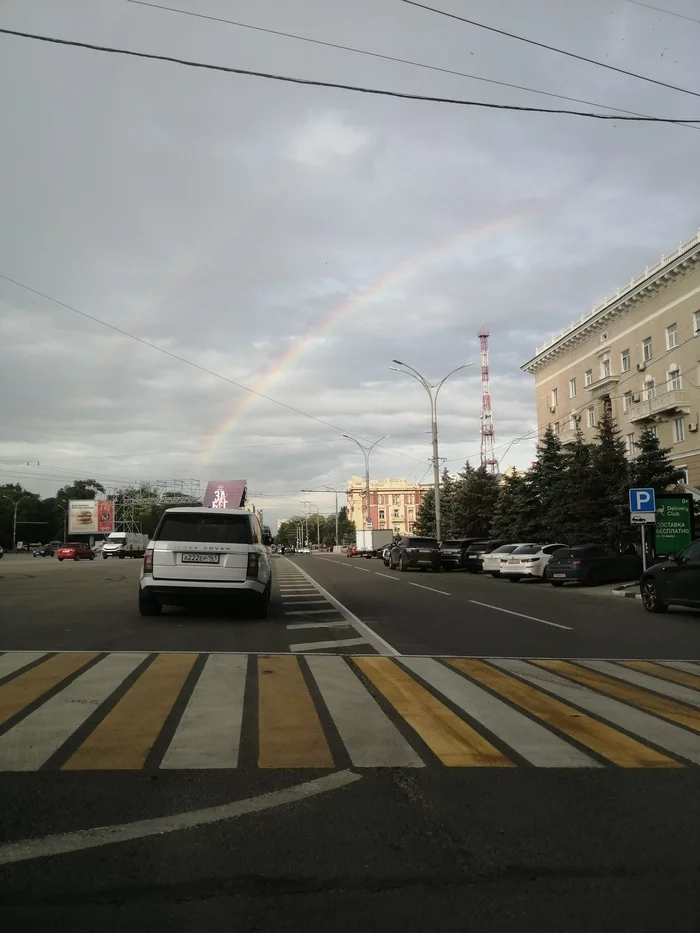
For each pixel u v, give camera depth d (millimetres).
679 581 14398
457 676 8039
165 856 3660
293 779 4738
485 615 14555
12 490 119750
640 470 29953
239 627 11836
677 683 7930
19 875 3455
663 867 3611
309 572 32531
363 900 3279
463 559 35219
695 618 14398
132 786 4574
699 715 6520
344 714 6305
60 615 13211
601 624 13312
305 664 8523
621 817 4207
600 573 24031
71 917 3113
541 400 56594
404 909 3213
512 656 9562
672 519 21422
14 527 106438
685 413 38469
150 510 95438
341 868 3562
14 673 7746
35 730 5703
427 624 12914
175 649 9438
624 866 3617
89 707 6371
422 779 4773
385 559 40781
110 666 8156
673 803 4426
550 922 3119
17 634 10703
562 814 4238
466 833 3971
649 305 41906
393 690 7254
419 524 63281
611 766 5098
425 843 3844
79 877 3443
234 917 3133
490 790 4602
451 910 3207
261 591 12531
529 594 20547
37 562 49094
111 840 3830
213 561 12258
